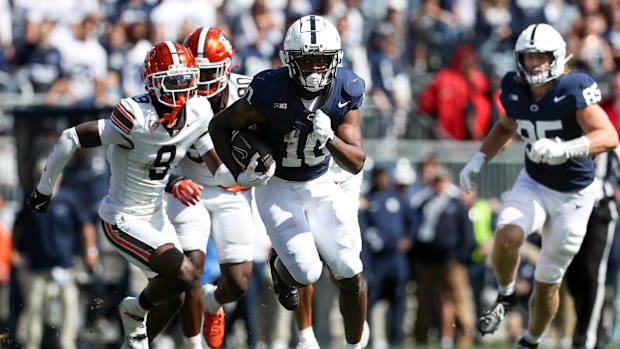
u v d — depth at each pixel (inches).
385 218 1295.5
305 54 657.6
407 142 1441.9
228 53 786.8
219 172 751.7
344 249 705.6
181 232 802.2
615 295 1300.4
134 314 746.2
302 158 703.7
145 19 1489.9
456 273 1309.1
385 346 1301.7
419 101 1525.6
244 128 698.8
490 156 861.2
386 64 1525.6
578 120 796.0
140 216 751.7
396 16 1642.5
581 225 826.8
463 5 1737.2
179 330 1213.1
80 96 1425.9
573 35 1641.2
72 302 1206.3
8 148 1310.3
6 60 1462.8
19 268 1209.4
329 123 655.1
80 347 1217.4
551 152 767.1
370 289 1290.6
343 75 685.3
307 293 813.2
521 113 812.0
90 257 1216.2
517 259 818.2
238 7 1574.8
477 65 1573.6
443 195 1311.5
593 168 828.6
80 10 1488.7
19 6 1486.2
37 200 754.2
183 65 720.3
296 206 714.2
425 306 1310.3
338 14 1566.2
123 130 719.7
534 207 823.1
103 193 1232.8
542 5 1673.2
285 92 676.7
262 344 1206.9
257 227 1196.5
